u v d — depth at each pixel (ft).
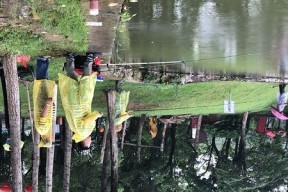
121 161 67.87
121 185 65.26
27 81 42.27
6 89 36.29
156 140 77.97
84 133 36.65
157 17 44.98
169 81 61.41
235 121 81.66
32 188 43.24
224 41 49.73
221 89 71.20
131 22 45.21
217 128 81.30
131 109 64.18
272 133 76.84
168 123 72.69
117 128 56.24
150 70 59.36
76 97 36.42
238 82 69.62
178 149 79.61
